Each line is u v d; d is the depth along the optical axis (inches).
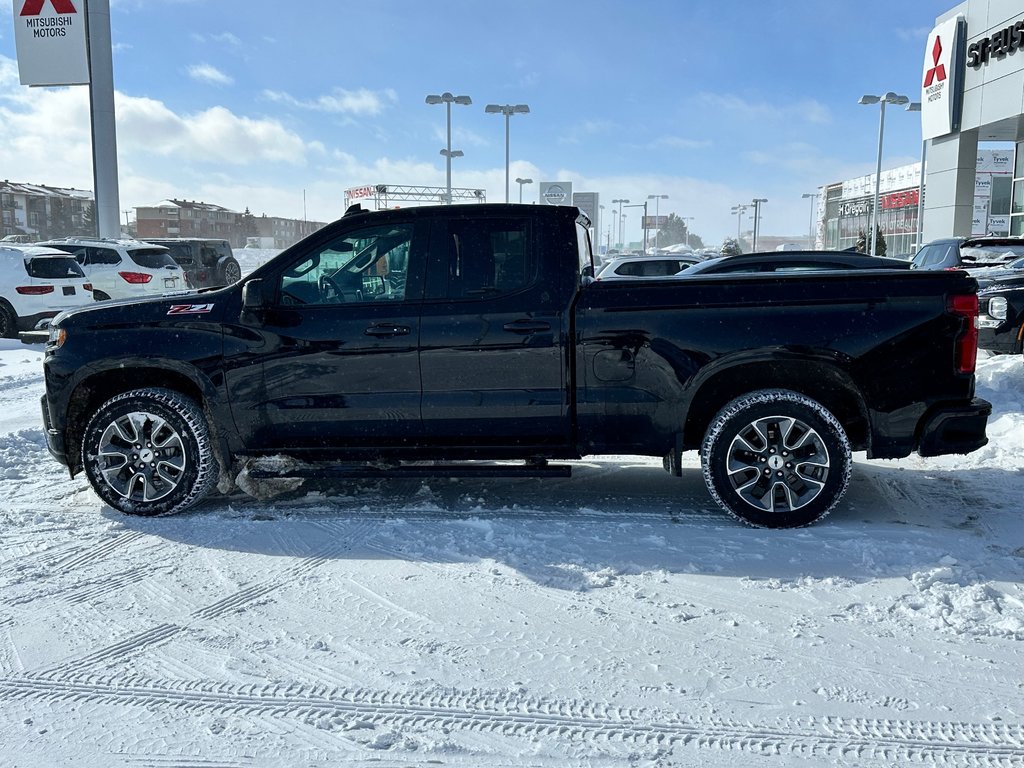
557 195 2027.6
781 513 176.6
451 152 1393.9
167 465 190.4
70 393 193.0
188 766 98.0
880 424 174.2
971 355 172.7
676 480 223.6
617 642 127.5
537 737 103.0
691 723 105.6
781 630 131.0
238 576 156.0
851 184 2551.7
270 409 187.6
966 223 967.0
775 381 183.2
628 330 176.6
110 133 1016.2
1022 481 213.5
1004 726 104.2
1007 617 133.0
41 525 186.4
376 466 189.8
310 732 104.6
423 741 102.3
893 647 124.8
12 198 3639.3
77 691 115.0
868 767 96.5
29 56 987.3
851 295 172.4
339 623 135.3
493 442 186.1
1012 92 846.5
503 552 166.2
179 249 904.3
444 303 181.9
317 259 187.6
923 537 170.7
